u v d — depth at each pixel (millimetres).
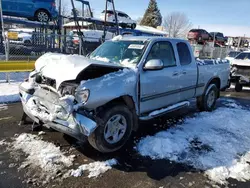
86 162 3195
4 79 8734
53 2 13711
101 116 3217
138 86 3697
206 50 23062
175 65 4598
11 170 2904
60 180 2777
